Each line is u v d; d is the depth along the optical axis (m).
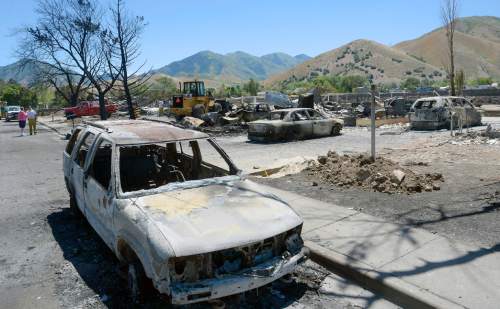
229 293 3.87
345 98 49.97
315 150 15.49
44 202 9.23
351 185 8.82
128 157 6.55
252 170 11.05
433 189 8.21
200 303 4.44
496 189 7.99
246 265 4.06
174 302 3.72
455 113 19.72
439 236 5.80
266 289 4.84
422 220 6.48
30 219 7.92
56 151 18.50
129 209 4.47
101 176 6.77
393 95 50.09
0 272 5.58
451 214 6.68
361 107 32.75
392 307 4.43
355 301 4.57
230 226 4.15
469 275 4.67
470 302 4.14
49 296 4.88
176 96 31.22
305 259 4.49
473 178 9.04
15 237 6.93
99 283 5.17
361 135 20.30
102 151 6.94
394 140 17.55
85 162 6.08
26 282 5.27
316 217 6.89
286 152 15.28
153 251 3.87
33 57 41.59
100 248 6.33
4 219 7.96
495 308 4.02
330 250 5.50
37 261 5.91
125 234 4.41
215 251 3.85
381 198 7.81
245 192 5.01
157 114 42.53
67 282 5.22
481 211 6.75
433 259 5.11
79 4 34.47
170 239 3.87
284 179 9.84
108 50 29.47
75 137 7.71
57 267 5.69
